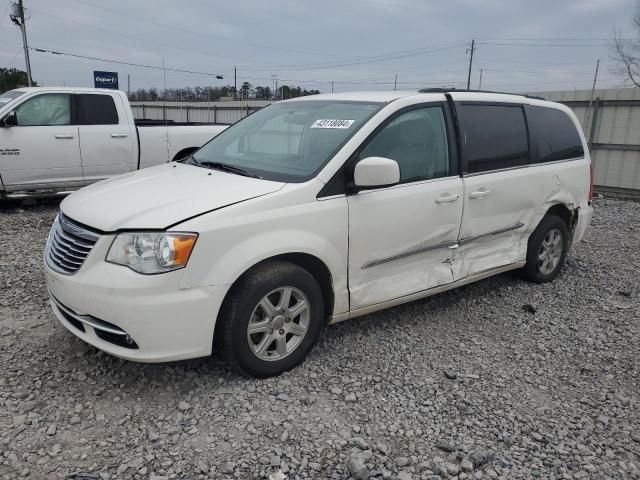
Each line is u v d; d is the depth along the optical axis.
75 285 3.16
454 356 4.01
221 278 3.14
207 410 3.19
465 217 4.46
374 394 3.44
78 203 3.54
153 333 3.04
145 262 3.03
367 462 2.80
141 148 9.37
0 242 6.68
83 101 8.84
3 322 4.26
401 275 4.16
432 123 4.29
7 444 2.84
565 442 3.05
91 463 2.72
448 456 2.90
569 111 5.80
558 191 5.39
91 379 3.46
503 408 3.37
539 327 4.61
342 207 3.63
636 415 3.36
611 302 5.27
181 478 2.64
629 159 12.16
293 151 4.01
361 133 3.80
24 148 8.30
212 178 3.74
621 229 8.78
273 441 2.94
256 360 3.42
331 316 3.80
